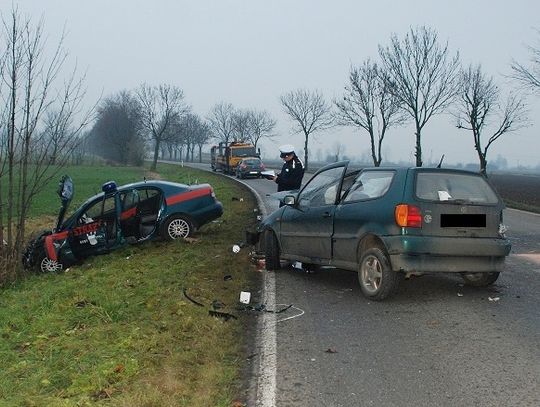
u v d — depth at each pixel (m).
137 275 8.61
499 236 6.88
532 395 4.19
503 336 5.51
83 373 4.82
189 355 5.07
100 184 35.28
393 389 4.34
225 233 12.55
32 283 9.45
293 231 8.43
